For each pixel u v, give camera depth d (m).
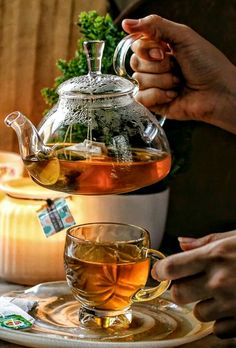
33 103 1.15
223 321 0.71
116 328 0.76
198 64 0.90
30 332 0.74
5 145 1.15
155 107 0.93
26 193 0.90
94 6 1.13
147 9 1.08
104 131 0.71
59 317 0.79
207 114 0.94
